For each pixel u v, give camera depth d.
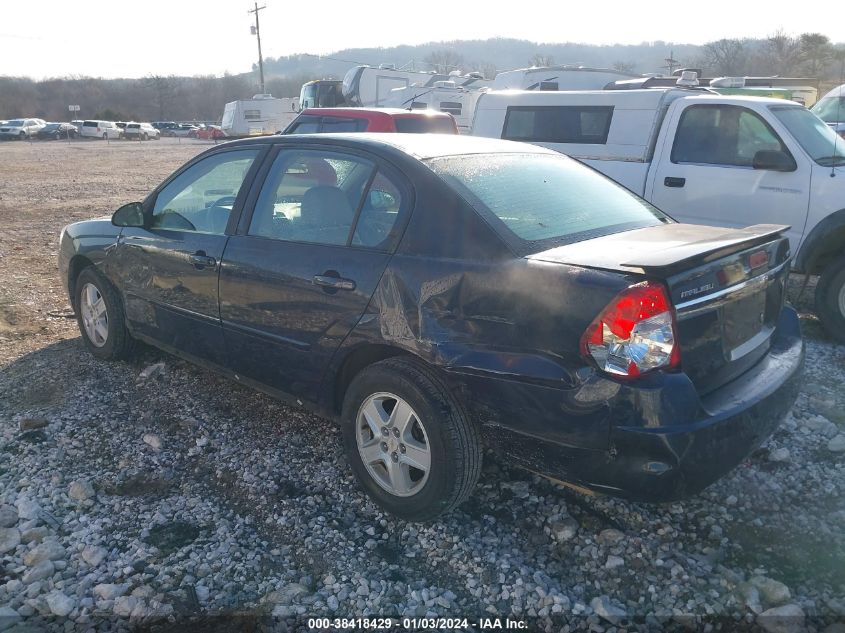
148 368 5.11
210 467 3.88
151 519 3.42
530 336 2.89
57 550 3.14
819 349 5.79
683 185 7.14
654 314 2.71
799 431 4.20
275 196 4.00
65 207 15.03
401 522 3.40
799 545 3.19
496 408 2.99
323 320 3.57
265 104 37.41
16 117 89.81
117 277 4.97
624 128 7.75
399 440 3.30
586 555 3.16
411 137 3.96
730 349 3.12
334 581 3.01
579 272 2.83
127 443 4.12
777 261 3.48
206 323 4.29
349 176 3.71
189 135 60.97
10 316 6.59
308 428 4.31
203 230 4.38
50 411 4.52
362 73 24.58
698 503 3.50
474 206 3.25
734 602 2.86
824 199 6.23
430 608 2.86
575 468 2.86
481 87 25.02
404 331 3.24
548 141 8.33
